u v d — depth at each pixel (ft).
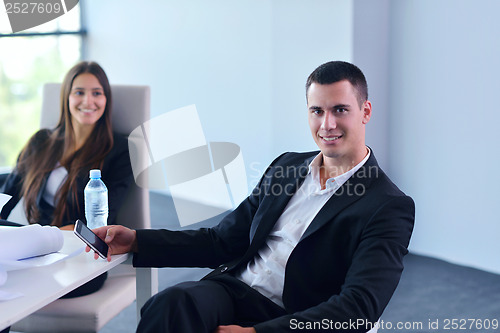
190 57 17.48
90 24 20.49
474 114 11.27
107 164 7.66
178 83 17.97
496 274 11.25
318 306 4.58
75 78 7.76
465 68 11.28
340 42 12.31
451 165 11.77
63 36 19.90
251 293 5.23
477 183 11.41
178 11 17.61
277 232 5.49
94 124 7.82
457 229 11.87
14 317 3.76
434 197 12.17
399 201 4.93
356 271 4.70
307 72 13.33
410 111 12.28
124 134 8.04
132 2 18.97
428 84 11.91
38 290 4.24
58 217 7.64
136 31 19.02
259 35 15.30
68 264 4.89
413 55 12.07
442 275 11.23
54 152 8.00
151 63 18.72
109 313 5.95
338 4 12.27
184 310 4.63
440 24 11.56
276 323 4.45
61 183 7.74
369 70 12.23
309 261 5.08
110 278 6.61
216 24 16.49
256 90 15.61
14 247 4.53
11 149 19.11
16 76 18.85
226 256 5.80
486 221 11.38
